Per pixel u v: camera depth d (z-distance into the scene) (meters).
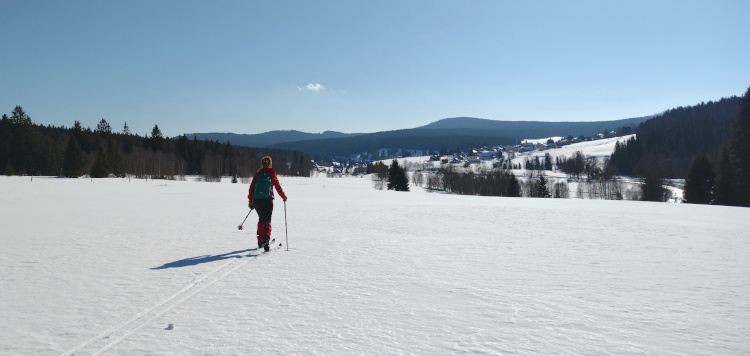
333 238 9.08
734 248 7.96
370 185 87.69
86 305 4.21
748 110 39.72
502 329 3.57
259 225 7.26
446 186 114.50
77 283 5.07
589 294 4.68
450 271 5.83
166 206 20.48
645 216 14.51
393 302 4.34
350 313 3.97
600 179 110.12
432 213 15.54
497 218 13.70
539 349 3.14
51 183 46.09
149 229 10.70
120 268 5.91
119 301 4.34
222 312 3.99
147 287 4.89
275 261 6.47
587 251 7.55
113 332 3.48
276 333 3.45
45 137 94.00
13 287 4.88
